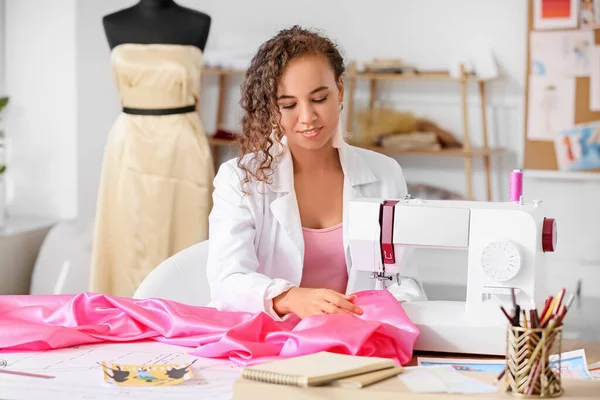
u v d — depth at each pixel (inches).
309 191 95.6
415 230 81.2
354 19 248.8
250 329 79.2
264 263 95.3
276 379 62.4
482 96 240.5
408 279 94.6
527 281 77.9
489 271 78.3
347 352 72.5
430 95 247.1
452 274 245.4
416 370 68.3
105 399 67.1
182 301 104.9
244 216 92.6
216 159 259.6
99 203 171.9
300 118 85.7
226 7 254.5
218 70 248.5
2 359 77.6
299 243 93.4
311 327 75.4
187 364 74.8
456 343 78.2
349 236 83.9
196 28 168.6
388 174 99.8
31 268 193.8
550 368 62.4
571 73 231.3
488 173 240.1
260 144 90.0
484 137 239.1
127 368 73.5
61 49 204.8
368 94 250.8
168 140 166.9
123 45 168.9
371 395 61.7
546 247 80.7
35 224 196.9
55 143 207.2
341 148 96.3
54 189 208.1
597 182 234.5
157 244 167.9
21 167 209.2
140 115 168.6
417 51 246.1
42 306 89.7
